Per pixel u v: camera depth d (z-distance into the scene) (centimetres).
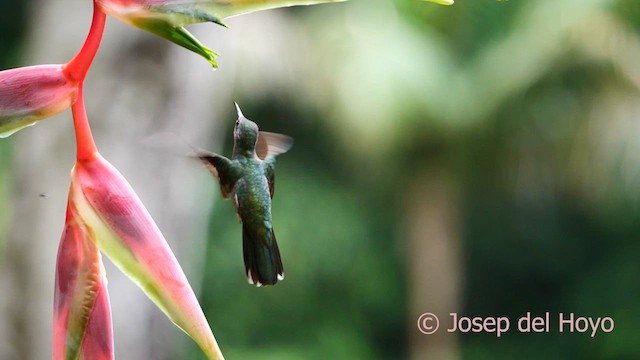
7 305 777
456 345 1728
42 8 811
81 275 395
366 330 1698
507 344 1773
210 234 1591
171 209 767
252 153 411
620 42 1348
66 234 396
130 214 396
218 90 1014
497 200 1605
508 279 1780
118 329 760
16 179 777
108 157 727
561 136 1431
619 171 1441
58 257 396
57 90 394
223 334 1603
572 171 1470
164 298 395
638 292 1722
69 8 770
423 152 1495
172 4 393
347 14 1405
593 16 1346
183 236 789
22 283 772
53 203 760
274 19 1387
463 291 1761
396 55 1387
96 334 395
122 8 393
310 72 1391
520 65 1386
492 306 1783
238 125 412
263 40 1362
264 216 408
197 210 882
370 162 1528
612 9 1342
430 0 391
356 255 1673
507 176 1519
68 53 763
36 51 800
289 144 415
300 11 1413
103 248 396
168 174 758
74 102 395
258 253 407
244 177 409
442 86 1402
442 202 1609
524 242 1747
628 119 1387
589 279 1756
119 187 396
